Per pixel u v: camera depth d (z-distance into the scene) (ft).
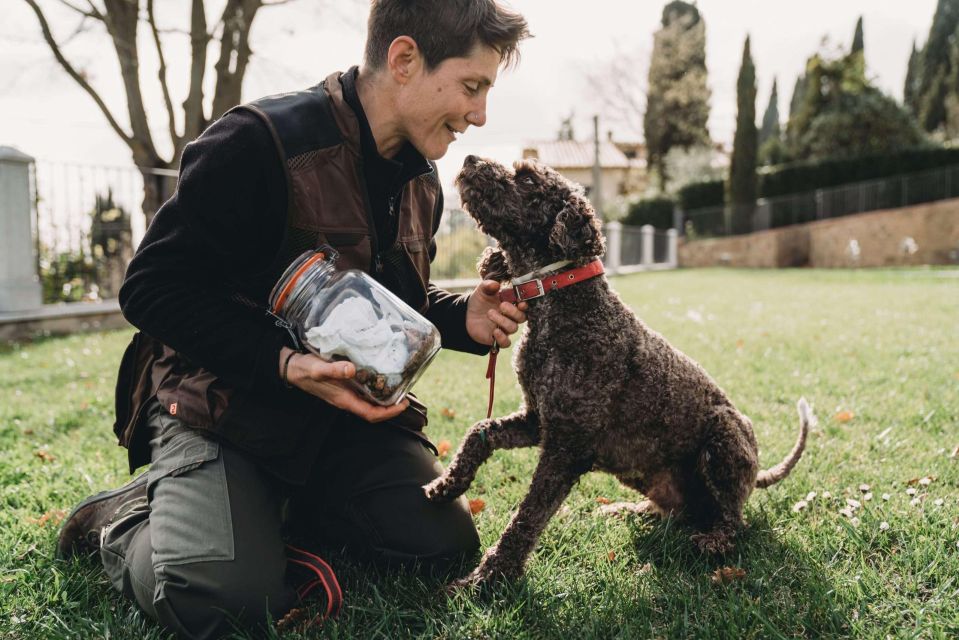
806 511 8.76
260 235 6.54
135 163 45.11
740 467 8.12
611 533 8.22
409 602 6.66
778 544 7.92
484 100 6.72
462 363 18.94
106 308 27.81
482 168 7.75
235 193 6.22
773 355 19.35
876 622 6.34
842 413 12.66
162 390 6.87
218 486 6.25
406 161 7.07
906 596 6.72
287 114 6.35
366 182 6.82
